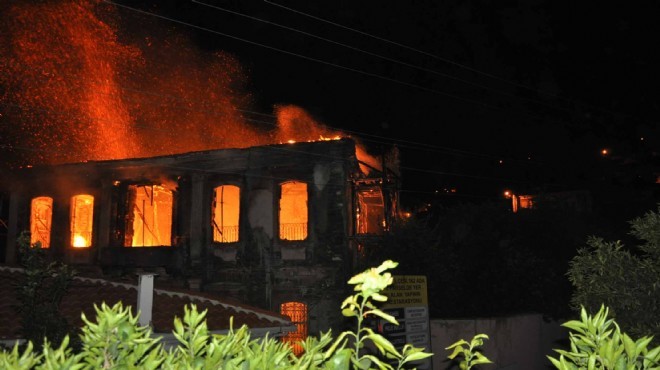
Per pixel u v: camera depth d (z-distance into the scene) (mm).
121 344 2541
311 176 21125
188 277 21703
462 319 16547
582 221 23859
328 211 20750
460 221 23391
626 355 2873
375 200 24547
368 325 14844
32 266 10430
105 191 23234
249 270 21125
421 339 15273
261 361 2363
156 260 21953
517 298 19859
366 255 20469
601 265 6492
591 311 6043
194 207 22203
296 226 21297
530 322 18422
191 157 22328
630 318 6066
